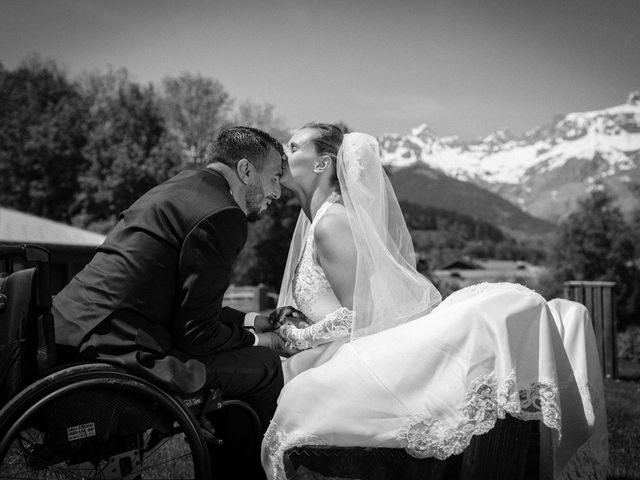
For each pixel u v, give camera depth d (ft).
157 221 8.55
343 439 8.90
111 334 8.30
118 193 143.74
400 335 9.24
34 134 156.25
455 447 8.63
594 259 181.68
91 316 8.33
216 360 9.09
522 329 8.95
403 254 10.96
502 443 8.82
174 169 148.97
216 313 8.78
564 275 186.29
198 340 8.66
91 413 7.97
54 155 154.71
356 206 10.09
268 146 9.66
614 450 13.84
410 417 8.77
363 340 9.46
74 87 175.11
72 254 38.50
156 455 13.12
